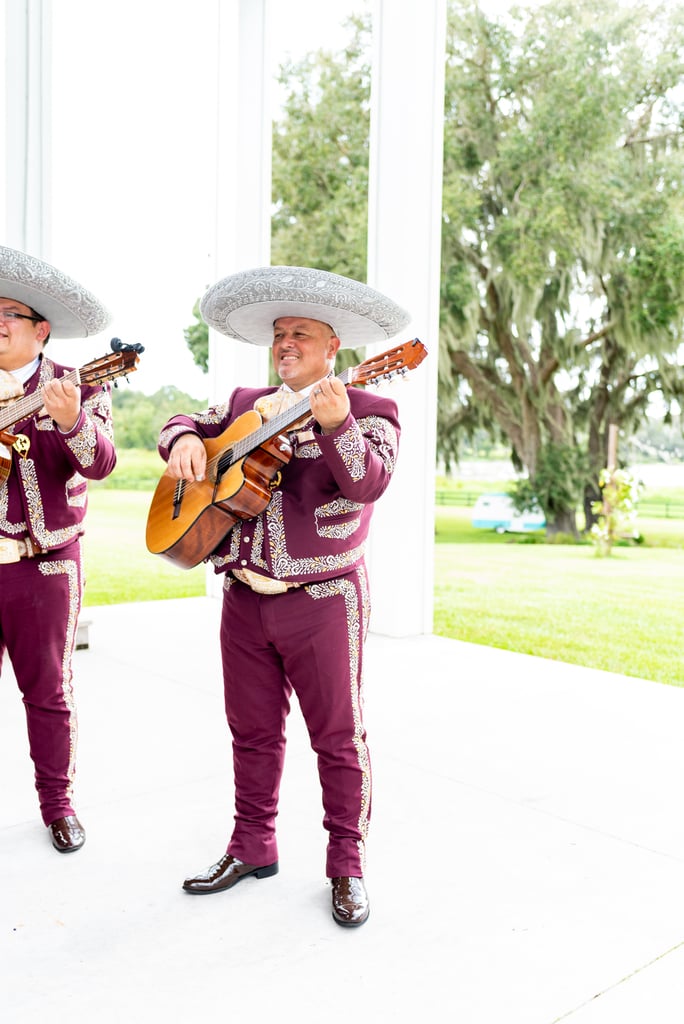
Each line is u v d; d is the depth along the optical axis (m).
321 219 14.19
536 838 2.82
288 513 2.26
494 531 15.89
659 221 13.38
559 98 13.70
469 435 15.52
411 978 2.07
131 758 3.50
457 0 14.08
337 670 2.29
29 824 2.89
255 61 6.30
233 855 2.51
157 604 6.68
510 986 2.04
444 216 14.39
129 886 2.50
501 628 9.77
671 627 9.77
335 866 2.34
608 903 2.42
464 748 3.63
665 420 14.20
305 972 2.09
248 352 6.48
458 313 14.55
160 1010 1.95
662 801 3.13
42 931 2.26
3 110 5.78
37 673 2.67
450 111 14.27
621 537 13.67
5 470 2.48
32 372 2.59
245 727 2.46
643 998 2.00
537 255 13.99
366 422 2.28
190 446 2.31
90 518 15.21
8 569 2.59
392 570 5.62
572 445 14.99
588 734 3.84
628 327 13.79
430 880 2.54
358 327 2.38
